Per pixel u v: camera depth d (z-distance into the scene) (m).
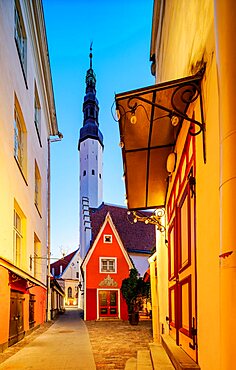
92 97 56.56
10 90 10.78
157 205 9.24
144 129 6.08
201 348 4.05
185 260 5.45
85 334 14.67
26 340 12.23
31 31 15.63
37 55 17.36
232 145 2.48
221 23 2.64
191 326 4.73
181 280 5.84
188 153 5.03
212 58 3.51
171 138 6.46
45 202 22.22
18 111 13.09
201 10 4.02
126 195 8.79
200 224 4.10
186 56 5.10
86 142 53.47
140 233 34.44
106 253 27.20
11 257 10.69
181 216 5.93
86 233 33.12
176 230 6.50
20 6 13.22
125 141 6.52
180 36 5.73
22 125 14.05
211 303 3.52
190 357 4.81
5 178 9.94
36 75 17.95
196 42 4.31
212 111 3.49
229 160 2.48
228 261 2.41
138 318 20.80
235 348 2.34
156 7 8.91
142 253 32.72
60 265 61.44
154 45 10.61
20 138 14.16
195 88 4.19
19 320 11.84
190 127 4.71
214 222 3.39
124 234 33.66
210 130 3.60
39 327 18.03
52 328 17.70
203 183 3.92
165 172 7.75
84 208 35.31
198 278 4.21
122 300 26.50
